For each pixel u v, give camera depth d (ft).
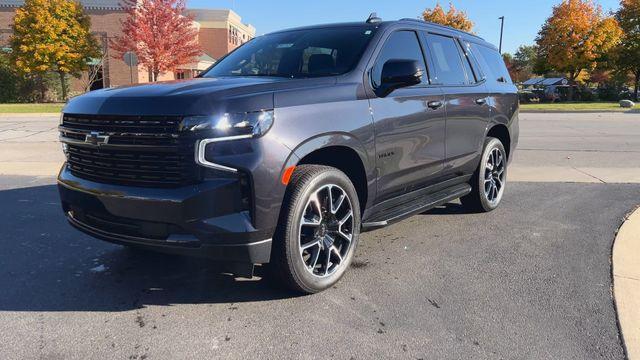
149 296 11.96
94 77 128.98
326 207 11.97
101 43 127.85
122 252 14.97
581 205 20.83
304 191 11.17
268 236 10.79
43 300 11.73
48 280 12.89
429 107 14.98
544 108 95.09
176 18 110.93
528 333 10.28
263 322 10.69
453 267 13.91
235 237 10.34
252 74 14.28
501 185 20.30
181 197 10.10
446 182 16.94
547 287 12.54
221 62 15.94
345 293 12.16
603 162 32.01
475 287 12.55
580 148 38.78
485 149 18.80
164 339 9.98
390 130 13.39
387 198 14.17
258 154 10.36
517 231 17.24
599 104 114.11
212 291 12.23
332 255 12.46
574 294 12.13
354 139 12.26
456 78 17.12
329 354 9.48
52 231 17.07
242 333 10.23
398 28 15.01
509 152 20.95
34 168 28.96
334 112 11.86
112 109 10.78
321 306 11.46
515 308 11.39
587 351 9.62
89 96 11.80
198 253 10.41
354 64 13.28
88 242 15.90
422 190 15.70
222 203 10.20
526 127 57.47
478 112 17.76
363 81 13.03
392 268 13.82
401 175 14.21
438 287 12.54
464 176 18.03
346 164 13.08
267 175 10.44
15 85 118.62
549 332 10.33
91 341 9.89
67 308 11.32
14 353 9.43
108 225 11.40
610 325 10.62
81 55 117.39
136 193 10.52
